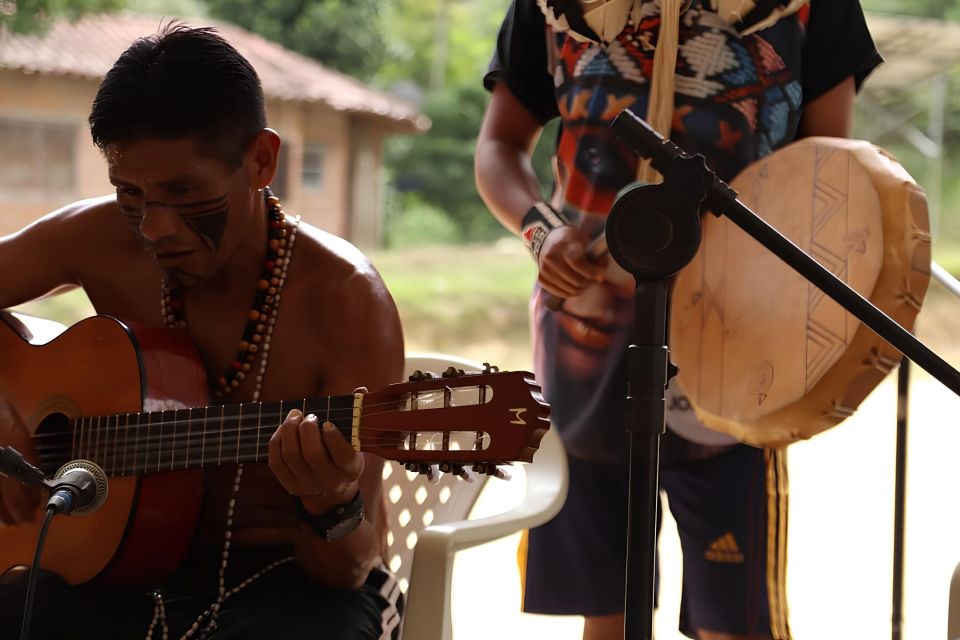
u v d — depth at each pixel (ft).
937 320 35.17
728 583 6.81
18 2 43.73
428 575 5.58
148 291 6.39
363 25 81.56
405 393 5.12
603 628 7.43
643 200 4.49
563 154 7.27
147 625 5.73
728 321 6.61
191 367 6.04
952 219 74.02
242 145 5.61
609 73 6.95
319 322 5.94
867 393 5.91
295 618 5.49
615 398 7.06
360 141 66.44
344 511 5.26
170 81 5.43
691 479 6.95
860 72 7.02
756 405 6.33
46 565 5.98
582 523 7.33
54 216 6.66
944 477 18.85
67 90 53.11
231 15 77.66
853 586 13.53
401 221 85.25
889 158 6.08
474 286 45.91
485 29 100.94
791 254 4.58
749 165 6.81
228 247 5.72
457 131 92.27
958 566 5.35
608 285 6.98
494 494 14.83
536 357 7.51
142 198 5.56
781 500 6.72
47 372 6.26
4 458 5.41
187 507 5.80
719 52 6.76
